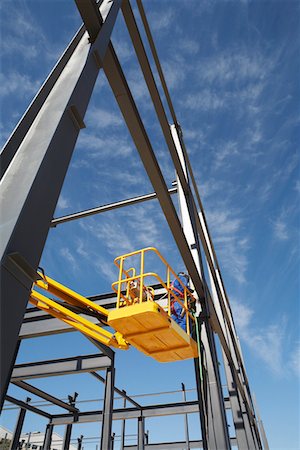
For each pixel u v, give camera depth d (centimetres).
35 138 188
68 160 196
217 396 472
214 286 904
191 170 875
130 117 392
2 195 162
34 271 152
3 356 128
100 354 1083
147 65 468
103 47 273
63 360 1109
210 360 512
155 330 532
